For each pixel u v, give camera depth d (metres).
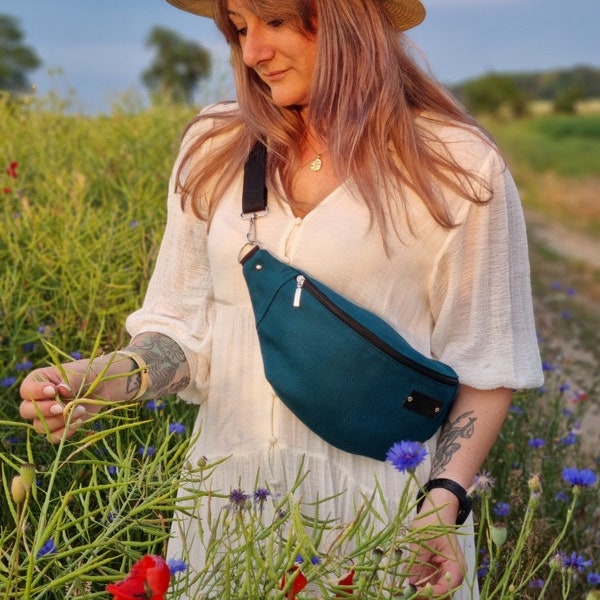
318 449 1.99
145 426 2.70
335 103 1.99
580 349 6.89
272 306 1.94
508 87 66.50
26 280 3.36
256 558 1.54
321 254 1.96
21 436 2.83
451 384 1.95
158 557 1.35
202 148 2.16
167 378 2.06
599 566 3.09
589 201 22.78
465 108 2.14
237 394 2.05
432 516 1.88
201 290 2.18
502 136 40.69
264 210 2.02
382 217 1.95
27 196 4.50
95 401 1.68
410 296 2.02
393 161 1.97
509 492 3.09
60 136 5.65
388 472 1.99
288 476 2.00
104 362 1.94
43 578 1.82
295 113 2.08
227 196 2.09
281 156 2.04
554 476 3.39
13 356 2.98
